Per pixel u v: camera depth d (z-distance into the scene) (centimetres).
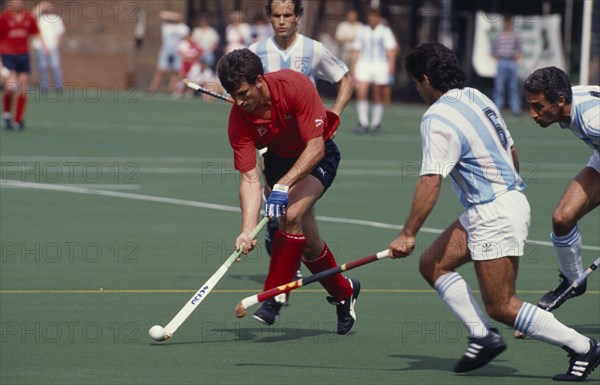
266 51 2948
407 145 6938
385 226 4000
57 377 2083
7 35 7006
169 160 5881
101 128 7488
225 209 4338
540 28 10050
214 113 9138
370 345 2389
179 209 4306
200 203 4469
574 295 2423
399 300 2859
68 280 3023
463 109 2061
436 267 2134
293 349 2345
